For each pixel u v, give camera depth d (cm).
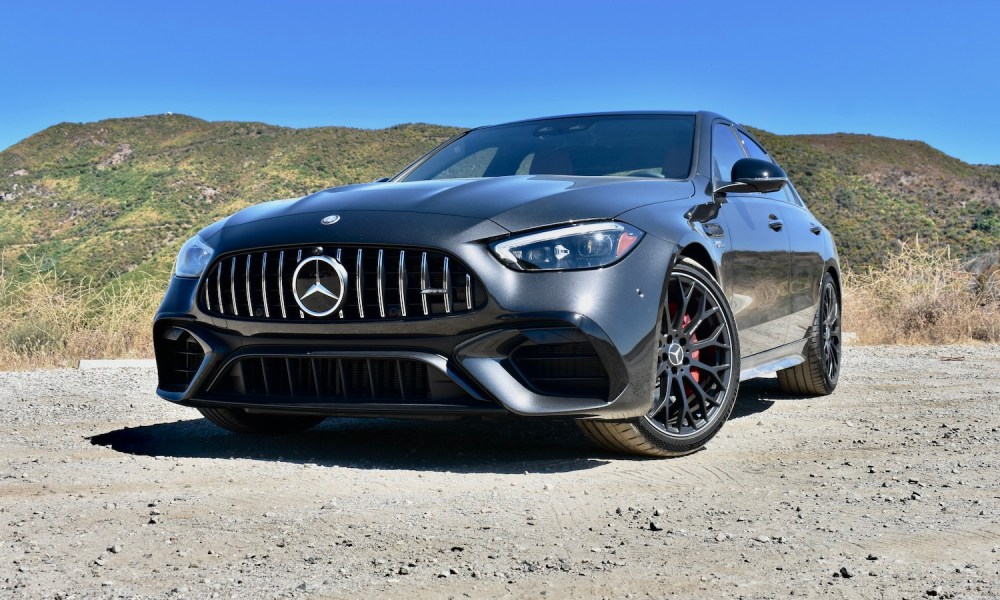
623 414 313
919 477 305
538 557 207
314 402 326
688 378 349
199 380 347
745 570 197
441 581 189
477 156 455
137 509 253
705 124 448
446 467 324
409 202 332
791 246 472
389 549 214
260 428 404
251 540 221
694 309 359
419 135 10331
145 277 961
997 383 600
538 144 449
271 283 330
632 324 312
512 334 304
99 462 327
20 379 635
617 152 426
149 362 780
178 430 417
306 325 323
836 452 355
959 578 191
